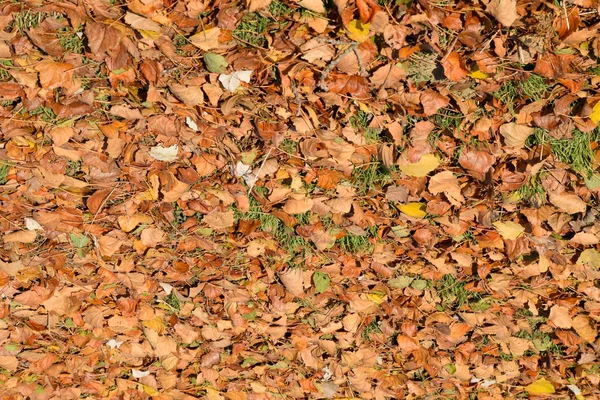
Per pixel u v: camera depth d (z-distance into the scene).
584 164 2.16
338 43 2.06
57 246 2.28
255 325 2.39
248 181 2.20
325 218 2.25
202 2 2.06
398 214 2.24
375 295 2.35
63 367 2.44
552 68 2.08
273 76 2.12
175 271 2.32
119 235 2.26
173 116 2.14
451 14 2.05
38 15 2.07
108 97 2.14
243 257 2.31
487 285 2.31
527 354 2.44
